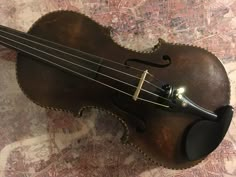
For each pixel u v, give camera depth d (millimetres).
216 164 397
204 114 334
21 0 388
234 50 406
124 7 399
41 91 344
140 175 393
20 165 385
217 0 407
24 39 332
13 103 385
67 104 344
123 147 393
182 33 403
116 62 341
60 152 389
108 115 394
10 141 385
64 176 388
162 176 394
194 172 396
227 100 352
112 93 338
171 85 340
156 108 338
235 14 407
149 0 401
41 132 388
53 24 344
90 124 393
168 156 346
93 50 343
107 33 348
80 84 340
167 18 403
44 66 341
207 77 348
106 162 391
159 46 350
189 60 348
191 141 342
